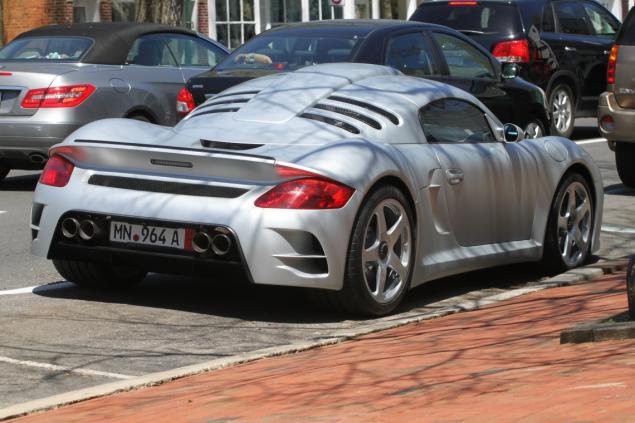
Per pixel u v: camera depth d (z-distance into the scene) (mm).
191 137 10398
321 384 7469
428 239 10695
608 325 7914
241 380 7867
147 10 32875
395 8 53344
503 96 17641
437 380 7195
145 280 11758
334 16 49969
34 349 9141
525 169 11812
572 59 25391
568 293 10867
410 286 10508
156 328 9859
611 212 16500
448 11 24859
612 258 13117
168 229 9906
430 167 10734
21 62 18531
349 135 10383
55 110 17859
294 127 10438
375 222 10078
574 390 6301
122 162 10258
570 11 25719
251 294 11133
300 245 9648
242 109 10828
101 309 10531
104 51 18719
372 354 8484
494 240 11531
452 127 11375
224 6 45625
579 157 12414
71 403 7574
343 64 11773
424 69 16266
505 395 6441
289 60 15656
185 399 7379
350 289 9875
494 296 10945
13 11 40469
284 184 9672
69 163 10500
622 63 17938
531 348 7973
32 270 12422
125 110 18625
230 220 9664
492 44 24297
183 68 19891
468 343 8555
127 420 6941
